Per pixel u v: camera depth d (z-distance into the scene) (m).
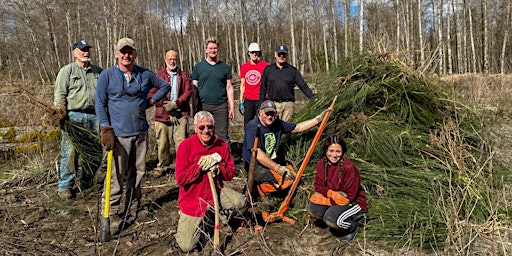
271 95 5.55
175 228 3.97
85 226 4.07
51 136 6.49
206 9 37.00
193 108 5.71
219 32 44.06
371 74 5.04
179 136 5.43
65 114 4.56
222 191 3.69
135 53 3.88
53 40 25.97
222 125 5.87
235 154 7.04
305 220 3.93
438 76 5.40
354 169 3.61
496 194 4.14
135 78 3.92
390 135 4.48
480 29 32.09
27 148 6.43
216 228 3.33
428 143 4.53
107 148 3.66
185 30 40.47
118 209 4.26
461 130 4.77
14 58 25.97
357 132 4.65
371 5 25.05
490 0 32.09
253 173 4.01
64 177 4.76
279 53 5.38
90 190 5.00
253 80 6.27
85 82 4.65
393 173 4.21
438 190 3.95
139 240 3.74
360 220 3.77
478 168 4.18
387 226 3.66
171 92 5.39
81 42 4.61
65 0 26.08
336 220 3.50
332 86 5.17
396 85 4.83
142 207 4.48
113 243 3.68
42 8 25.16
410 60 5.37
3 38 26.19
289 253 3.46
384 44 5.52
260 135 4.27
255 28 44.97
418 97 4.80
